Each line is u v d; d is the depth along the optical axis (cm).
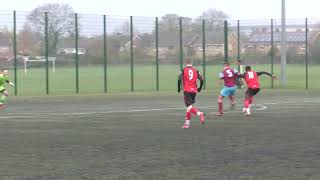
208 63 6219
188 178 1467
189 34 6138
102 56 5909
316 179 1445
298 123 2784
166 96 4856
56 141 2180
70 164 1678
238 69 5525
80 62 5984
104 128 2616
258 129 2541
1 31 5384
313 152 1880
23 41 5678
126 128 2614
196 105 3922
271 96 4791
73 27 5412
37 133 2436
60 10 6194
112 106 3900
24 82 7106
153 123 2827
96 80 7400
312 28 6028
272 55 5878
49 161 1730
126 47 5819
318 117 3077
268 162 1694
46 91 5138
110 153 1883
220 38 6166
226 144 2077
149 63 5916
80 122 2886
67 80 7481
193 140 2191
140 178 1468
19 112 3459
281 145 2041
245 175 1502
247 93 3225
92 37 5434
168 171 1562
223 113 3338
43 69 6962
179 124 2777
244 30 6062
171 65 6081
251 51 6256
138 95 4953
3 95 4238
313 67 6731
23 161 1733
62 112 3450
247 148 1975
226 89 3281
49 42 5716
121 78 7744
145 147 2016
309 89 5597
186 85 2628
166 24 6009
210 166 1634
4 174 1530
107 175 1509
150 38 5853
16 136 2334
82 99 4566
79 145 2073
